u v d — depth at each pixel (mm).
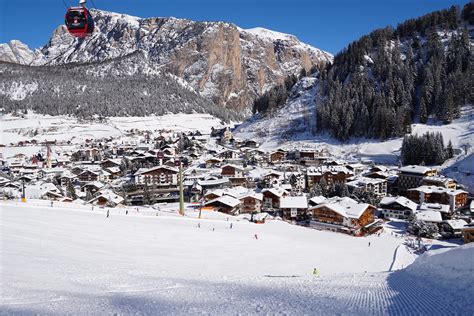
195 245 38125
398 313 9016
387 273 19297
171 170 101875
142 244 34844
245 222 60312
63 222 40031
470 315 8570
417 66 154250
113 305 10875
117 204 73312
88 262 22703
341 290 12953
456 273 13469
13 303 10859
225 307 10273
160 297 12281
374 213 73375
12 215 39938
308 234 55875
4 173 116625
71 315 9562
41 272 17266
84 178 108625
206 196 79812
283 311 9492
